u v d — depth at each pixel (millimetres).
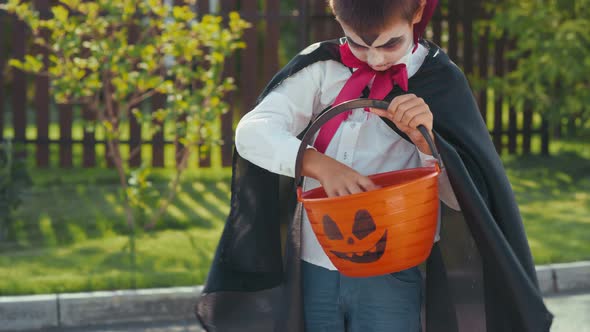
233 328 2430
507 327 2137
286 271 2240
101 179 8352
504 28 9281
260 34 15461
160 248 5805
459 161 1976
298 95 2141
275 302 2396
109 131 6438
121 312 4793
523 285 2016
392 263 1897
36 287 4844
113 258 5539
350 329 2232
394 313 2180
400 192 1833
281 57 16578
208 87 6621
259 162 2020
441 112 2125
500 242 1994
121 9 6363
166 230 6371
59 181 8219
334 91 2148
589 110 8914
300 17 8734
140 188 6324
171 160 9453
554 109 9141
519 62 9523
